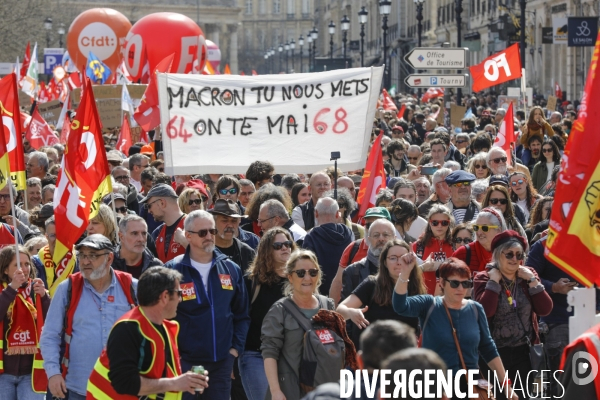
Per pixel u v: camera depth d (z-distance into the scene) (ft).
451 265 32.55
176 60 163.53
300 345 33.86
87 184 40.88
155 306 29.30
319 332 33.19
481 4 265.75
